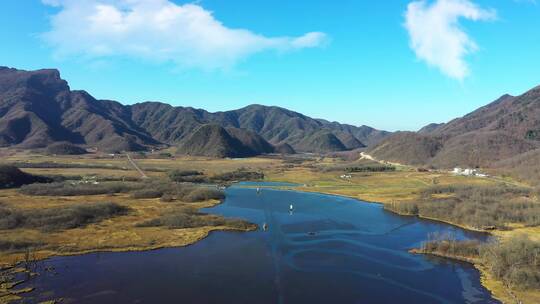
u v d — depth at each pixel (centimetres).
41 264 12138
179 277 11438
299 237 15600
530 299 10200
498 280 11431
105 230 15700
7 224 15238
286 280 11381
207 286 10862
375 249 14162
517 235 14425
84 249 13512
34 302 9581
